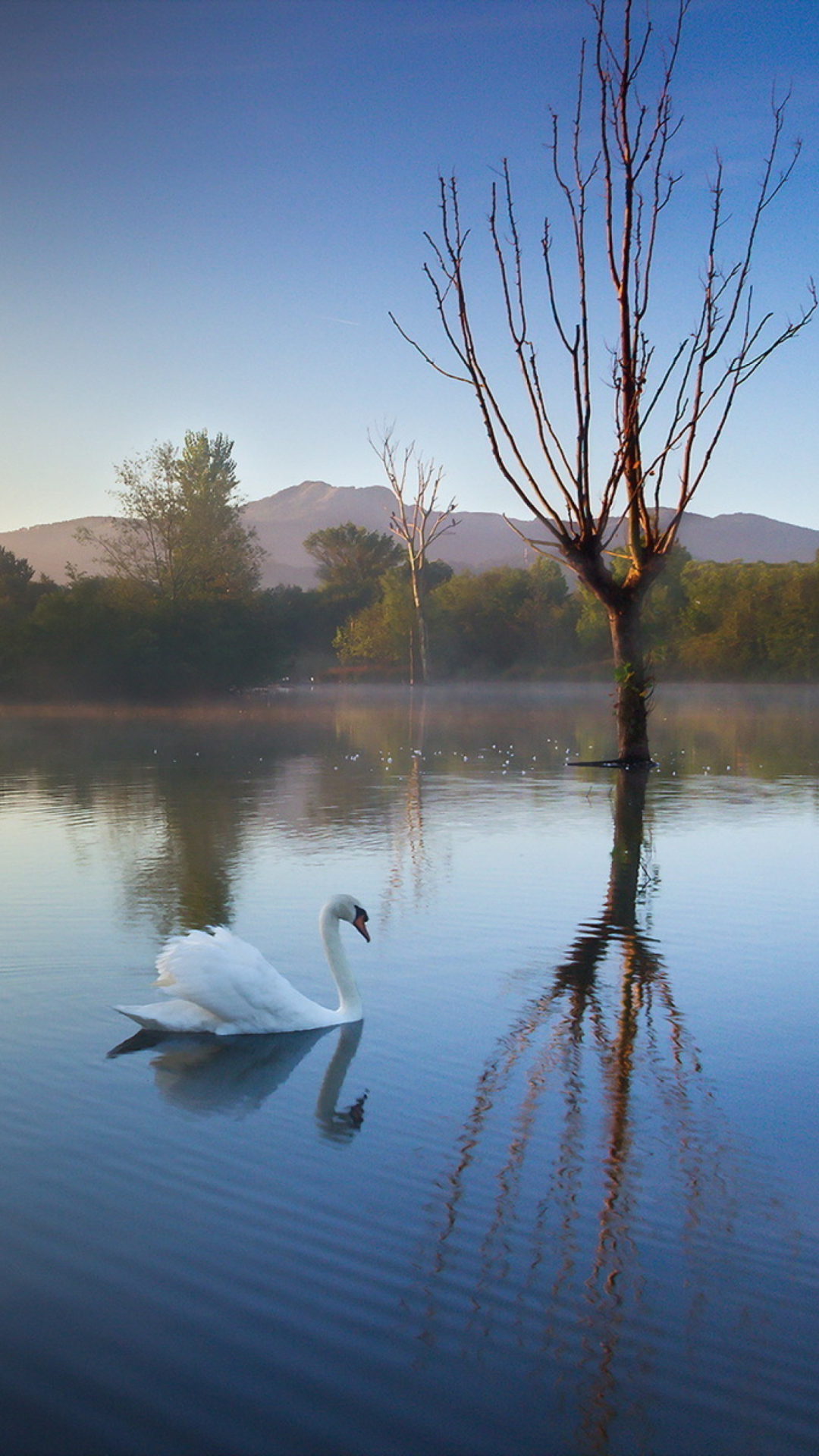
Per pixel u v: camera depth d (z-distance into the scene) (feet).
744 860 39.50
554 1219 14.23
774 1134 16.80
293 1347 11.69
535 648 256.32
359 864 38.22
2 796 57.52
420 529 231.30
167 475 174.91
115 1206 14.44
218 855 39.68
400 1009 22.93
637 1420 10.73
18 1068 19.34
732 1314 12.35
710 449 71.72
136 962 25.61
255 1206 14.48
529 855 40.19
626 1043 20.81
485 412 71.00
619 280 69.31
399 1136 16.62
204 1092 18.34
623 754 75.61
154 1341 11.72
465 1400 10.96
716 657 228.43
